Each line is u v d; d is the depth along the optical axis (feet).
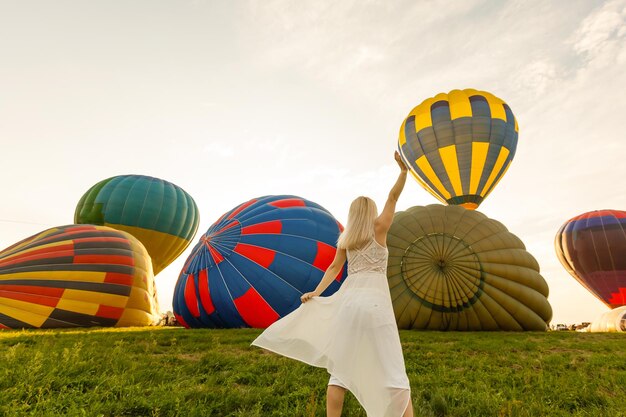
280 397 12.84
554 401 13.78
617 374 18.17
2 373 12.92
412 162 90.48
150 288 57.31
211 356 19.43
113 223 77.66
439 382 15.62
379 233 9.46
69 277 48.57
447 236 51.75
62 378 13.03
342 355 8.60
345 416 11.25
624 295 90.58
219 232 48.98
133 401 11.48
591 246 94.53
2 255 49.73
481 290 49.73
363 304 8.76
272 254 45.93
